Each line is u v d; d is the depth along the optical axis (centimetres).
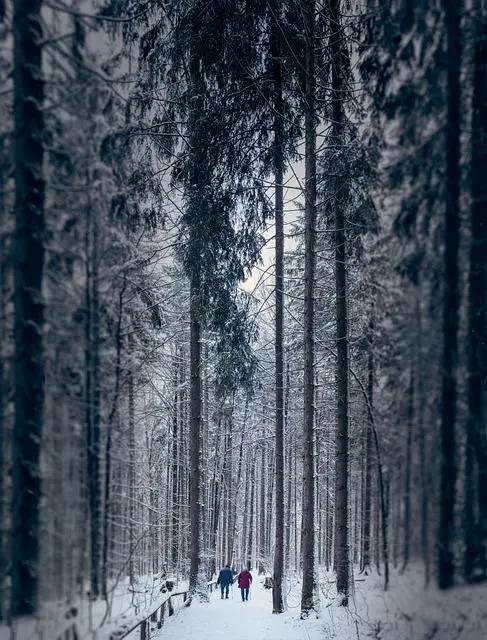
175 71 727
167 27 676
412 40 292
